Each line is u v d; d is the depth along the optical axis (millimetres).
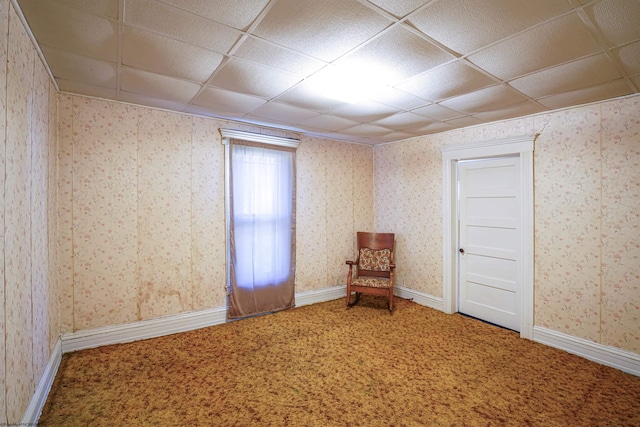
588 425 1926
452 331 3375
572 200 2898
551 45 1824
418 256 4352
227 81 2436
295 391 2258
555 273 3010
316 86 2521
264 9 1521
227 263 3623
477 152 3629
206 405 2088
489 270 3668
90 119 2855
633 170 2555
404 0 1432
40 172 2127
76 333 2820
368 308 4137
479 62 2057
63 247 2754
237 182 3652
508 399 2180
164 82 2473
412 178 4438
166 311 3260
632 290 2559
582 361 2727
